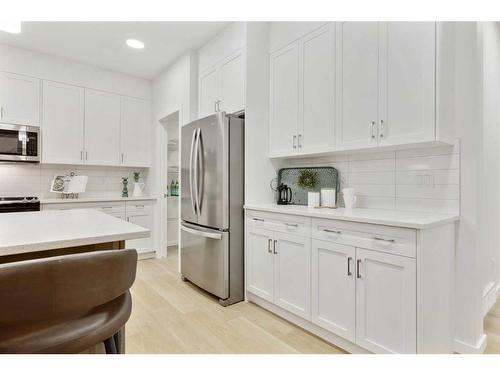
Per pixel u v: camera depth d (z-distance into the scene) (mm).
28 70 3355
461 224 1819
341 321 1816
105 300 876
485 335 1901
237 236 2629
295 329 2121
